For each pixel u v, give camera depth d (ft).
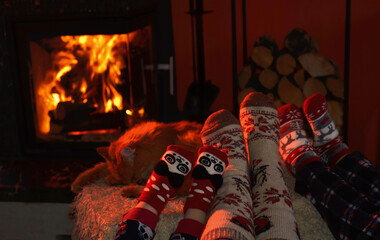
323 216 2.70
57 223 4.41
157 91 4.86
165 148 3.19
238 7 6.05
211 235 2.11
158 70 4.79
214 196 2.59
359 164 3.06
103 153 3.27
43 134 5.58
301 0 5.75
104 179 3.56
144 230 2.38
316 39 5.57
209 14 6.15
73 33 5.04
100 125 5.53
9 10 5.05
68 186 4.40
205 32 6.23
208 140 3.27
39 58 5.33
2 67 5.28
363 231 2.34
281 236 2.15
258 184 2.70
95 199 3.20
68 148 5.52
